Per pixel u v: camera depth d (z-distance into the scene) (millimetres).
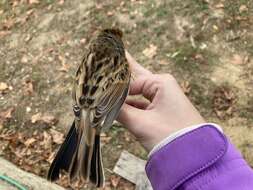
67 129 528
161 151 191
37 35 628
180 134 190
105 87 189
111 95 190
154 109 220
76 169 174
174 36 566
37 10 658
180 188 184
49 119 538
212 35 558
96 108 184
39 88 570
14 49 625
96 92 186
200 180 179
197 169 182
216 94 509
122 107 219
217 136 186
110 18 607
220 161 182
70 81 567
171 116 214
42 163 499
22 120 545
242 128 482
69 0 649
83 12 628
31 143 520
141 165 471
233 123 487
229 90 510
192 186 179
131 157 479
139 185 441
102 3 626
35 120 541
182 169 184
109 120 187
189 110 214
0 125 546
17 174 409
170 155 189
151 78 232
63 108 547
